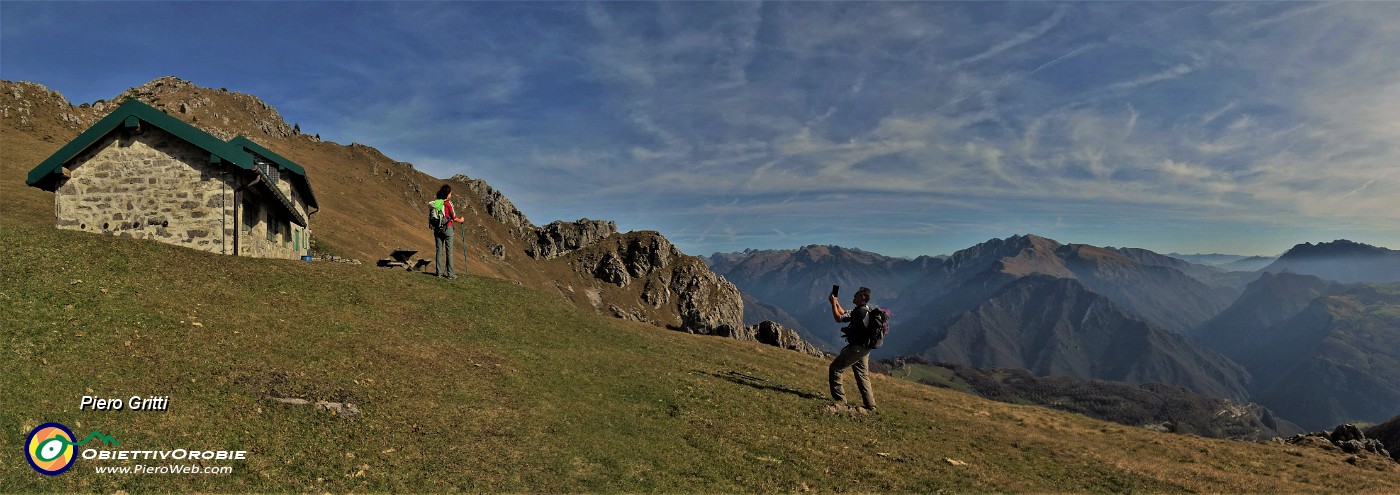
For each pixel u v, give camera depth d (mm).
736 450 14336
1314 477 18156
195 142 25219
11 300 14961
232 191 25938
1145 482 15227
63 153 24703
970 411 25234
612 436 14289
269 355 15078
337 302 22312
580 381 19000
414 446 11938
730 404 18531
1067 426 24031
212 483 9578
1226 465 18625
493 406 14922
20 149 55938
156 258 21391
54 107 73000
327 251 57062
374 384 14750
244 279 22203
